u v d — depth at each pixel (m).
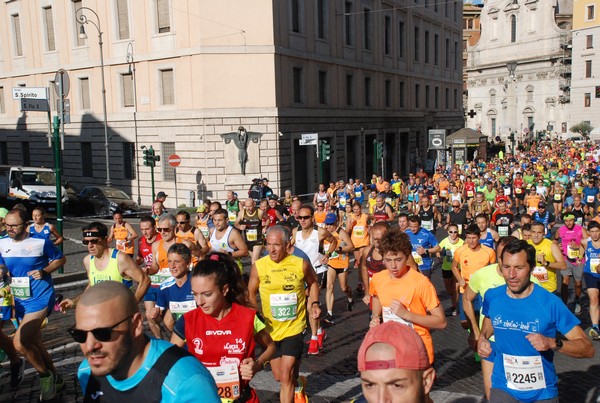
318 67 35.78
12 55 40.81
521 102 86.00
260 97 31.31
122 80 34.50
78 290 12.76
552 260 8.96
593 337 9.20
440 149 46.28
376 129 43.53
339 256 10.40
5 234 9.46
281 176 32.12
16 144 42.28
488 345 4.72
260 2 30.83
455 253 8.78
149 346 2.74
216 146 31.19
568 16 82.81
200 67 30.83
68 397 6.64
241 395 4.46
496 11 87.69
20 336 6.29
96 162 36.50
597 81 70.81
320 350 8.59
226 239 9.59
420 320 5.26
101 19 34.62
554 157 43.78
